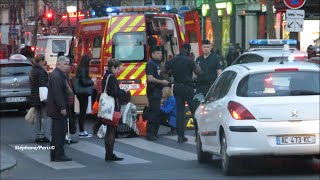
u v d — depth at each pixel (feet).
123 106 107.34
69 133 104.68
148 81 103.35
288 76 70.18
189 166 79.71
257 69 71.10
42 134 105.81
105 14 138.21
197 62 106.22
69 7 300.81
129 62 122.31
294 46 135.03
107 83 83.76
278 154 67.15
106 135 85.46
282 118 67.26
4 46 361.30
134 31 122.72
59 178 73.15
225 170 70.59
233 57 210.59
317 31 224.94
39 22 342.64
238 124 67.72
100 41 124.26
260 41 133.80
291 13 135.03
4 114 153.89
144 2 326.44
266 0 166.50
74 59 138.41
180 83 99.76
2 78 147.33
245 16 270.67
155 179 70.44
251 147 67.26
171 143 100.63
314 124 67.10
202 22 288.30
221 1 284.20
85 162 85.46
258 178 68.69
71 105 97.50
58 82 84.38
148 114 103.86
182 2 311.88
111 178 72.02
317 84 69.56
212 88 80.33
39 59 104.27
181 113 100.73
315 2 181.68
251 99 68.39
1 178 74.28
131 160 85.76
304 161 80.12
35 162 86.69
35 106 105.09
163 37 129.39
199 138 81.87
